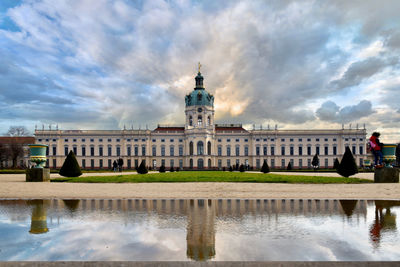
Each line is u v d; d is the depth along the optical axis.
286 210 17.25
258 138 114.62
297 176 43.84
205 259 9.53
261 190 27.67
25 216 15.66
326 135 114.44
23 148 122.06
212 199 21.94
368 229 12.95
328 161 113.88
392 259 9.55
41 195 24.08
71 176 45.59
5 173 62.84
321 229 12.94
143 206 18.73
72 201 20.95
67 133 113.75
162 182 36.38
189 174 49.97
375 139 37.78
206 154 108.56
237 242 11.15
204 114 113.75
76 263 9.36
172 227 13.35
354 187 30.27
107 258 9.70
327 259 9.53
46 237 11.89
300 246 10.70
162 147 115.44
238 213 16.38
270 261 9.34
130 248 10.60
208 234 12.18
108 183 35.41
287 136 114.69
